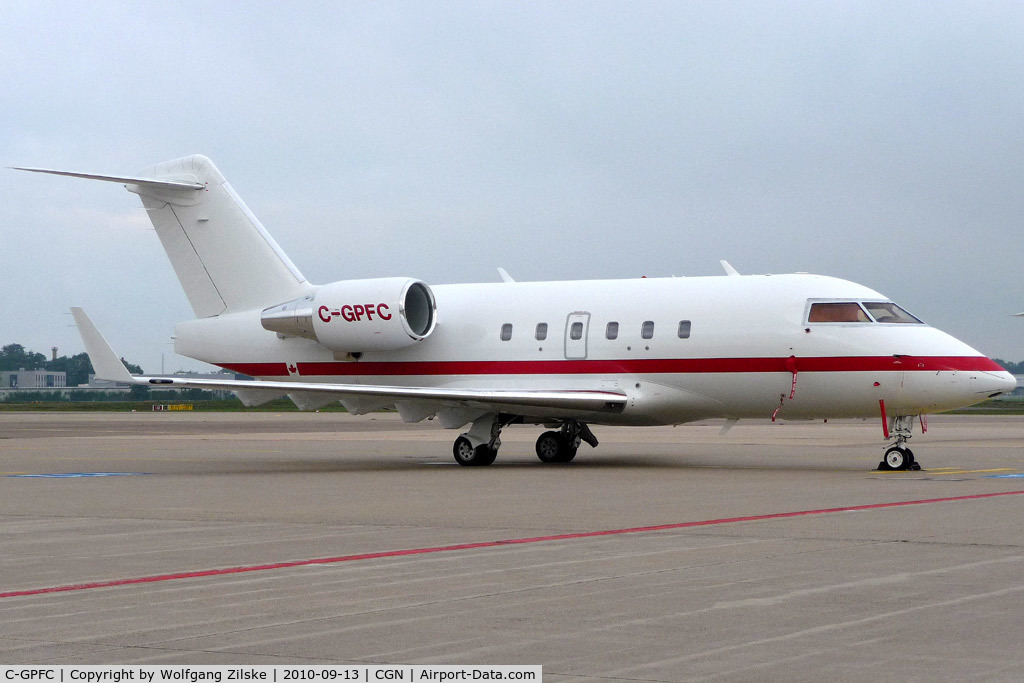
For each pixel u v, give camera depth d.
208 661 7.70
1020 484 19.77
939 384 22.80
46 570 11.23
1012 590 9.73
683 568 10.97
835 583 10.09
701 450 32.00
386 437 42.75
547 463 27.17
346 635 8.35
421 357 27.72
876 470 23.80
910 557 11.48
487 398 24.81
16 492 19.81
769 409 24.44
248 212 29.36
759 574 10.59
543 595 9.71
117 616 9.05
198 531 14.19
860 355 23.25
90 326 24.97
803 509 15.88
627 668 7.39
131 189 29.94
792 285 24.42
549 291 27.12
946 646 7.85
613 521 14.73
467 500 17.75
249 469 25.73
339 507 16.91
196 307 30.06
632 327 25.47
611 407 25.28
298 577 10.71
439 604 9.38
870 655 7.63
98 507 17.19
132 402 117.44
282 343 28.95
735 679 7.12
